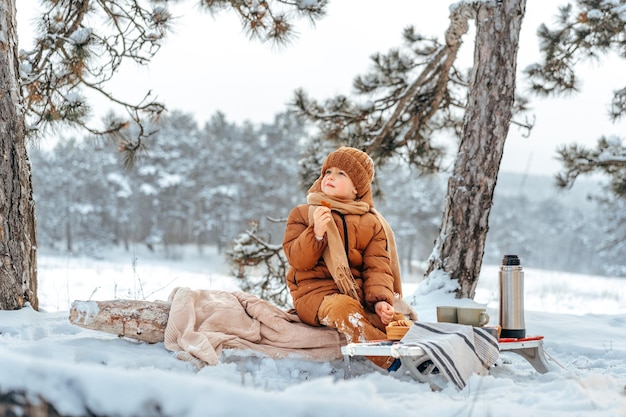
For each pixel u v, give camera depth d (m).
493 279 21.83
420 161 9.93
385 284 4.62
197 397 1.66
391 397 3.00
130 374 1.77
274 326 4.47
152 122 8.17
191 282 15.09
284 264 9.16
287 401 1.64
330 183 4.95
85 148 56.78
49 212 54.62
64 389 1.80
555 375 3.99
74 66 7.34
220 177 57.06
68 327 4.94
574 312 12.03
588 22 9.72
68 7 7.73
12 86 5.64
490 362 3.81
